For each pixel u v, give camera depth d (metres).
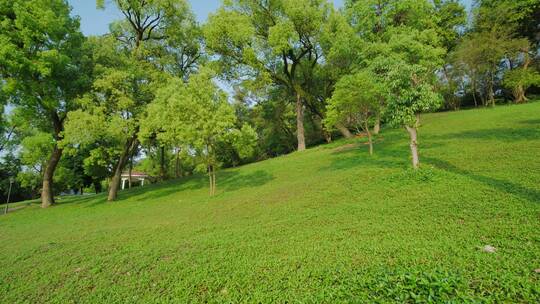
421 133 20.47
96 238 9.48
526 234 5.16
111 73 17.62
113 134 16.56
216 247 6.95
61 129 22.09
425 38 22.14
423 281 3.83
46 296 5.45
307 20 25.52
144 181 55.81
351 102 16.41
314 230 7.27
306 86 31.47
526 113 19.70
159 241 8.20
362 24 25.27
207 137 14.02
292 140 44.34
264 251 6.27
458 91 36.19
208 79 14.20
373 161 14.72
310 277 4.77
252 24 26.69
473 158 11.29
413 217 7.04
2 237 12.21
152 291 5.06
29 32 16.62
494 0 31.97
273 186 14.77
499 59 29.16
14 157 41.81
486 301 3.39
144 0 20.56
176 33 22.66
